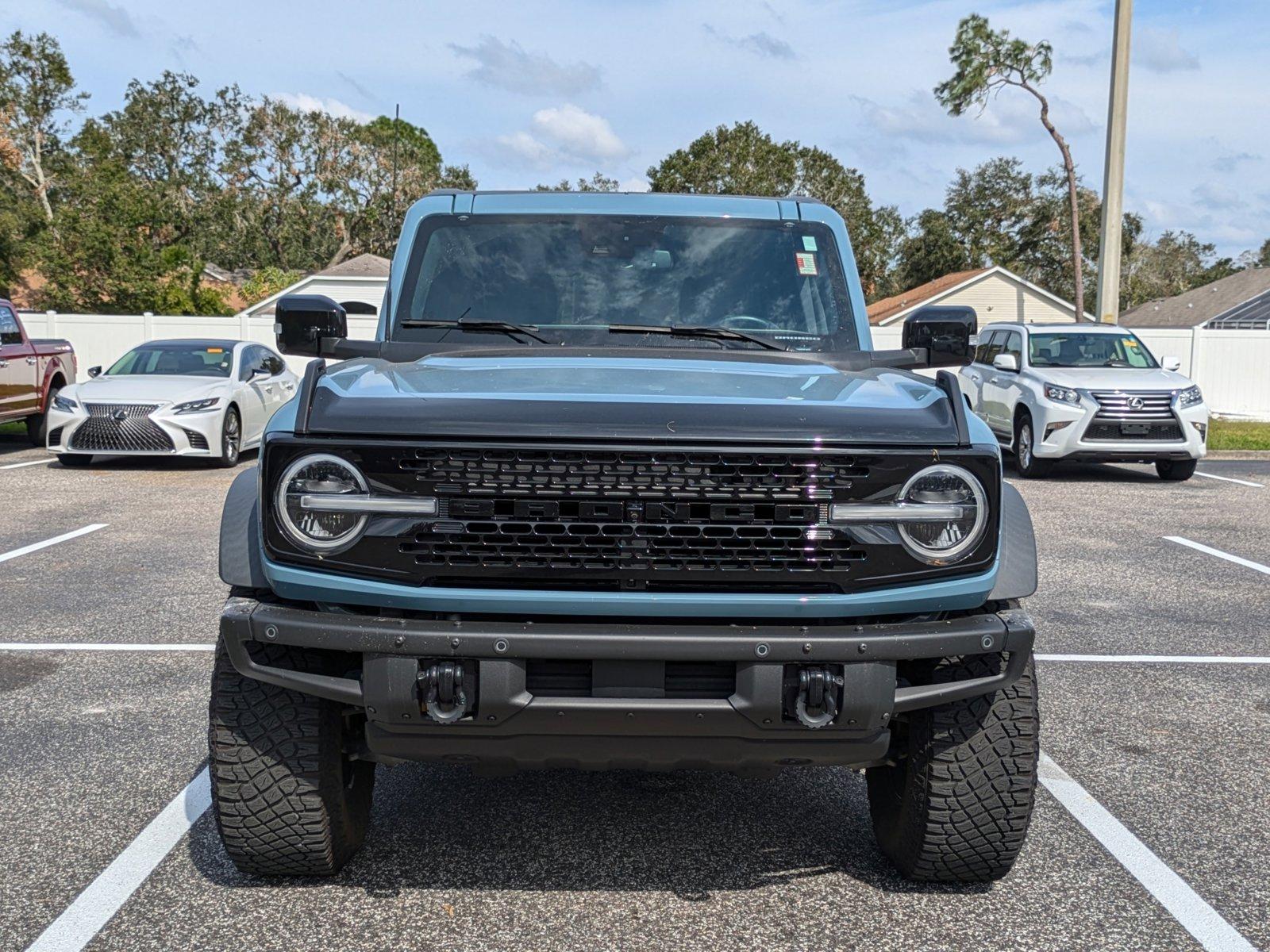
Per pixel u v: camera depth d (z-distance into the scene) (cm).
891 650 304
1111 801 444
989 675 328
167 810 423
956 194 8088
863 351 439
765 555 309
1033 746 340
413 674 303
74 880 368
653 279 455
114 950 323
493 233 464
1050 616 754
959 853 351
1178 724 538
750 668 302
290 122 8169
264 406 1634
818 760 319
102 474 1434
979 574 315
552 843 400
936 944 331
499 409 314
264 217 8138
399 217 8331
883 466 309
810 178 7806
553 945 329
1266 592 829
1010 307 5072
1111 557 960
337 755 347
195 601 763
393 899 356
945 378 341
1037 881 374
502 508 307
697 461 307
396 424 310
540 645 297
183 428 1446
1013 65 3503
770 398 331
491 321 446
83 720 526
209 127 8306
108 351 2750
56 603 755
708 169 7581
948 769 341
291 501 309
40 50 6881
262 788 339
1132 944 333
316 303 429
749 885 369
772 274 459
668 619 311
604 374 363
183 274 5175
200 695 564
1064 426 1466
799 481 308
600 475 307
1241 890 369
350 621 305
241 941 329
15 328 1675
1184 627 725
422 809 430
